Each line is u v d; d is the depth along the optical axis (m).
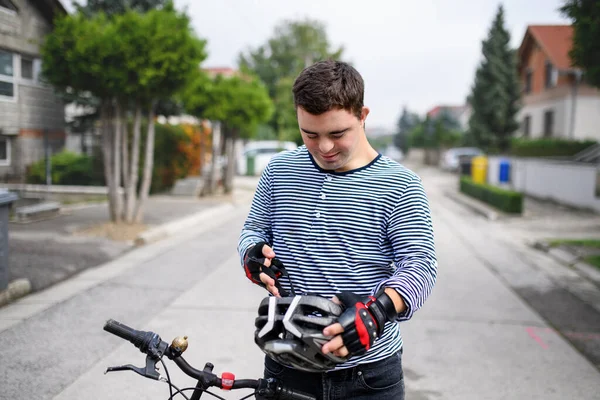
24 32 14.81
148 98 9.34
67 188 14.46
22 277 6.04
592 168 14.66
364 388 1.83
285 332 1.61
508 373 4.08
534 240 9.96
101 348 4.34
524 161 19.81
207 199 15.88
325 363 1.56
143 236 9.05
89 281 6.39
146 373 1.80
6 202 5.22
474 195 17.67
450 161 32.41
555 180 16.92
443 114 64.25
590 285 6.83
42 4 15.23
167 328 4.88
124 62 8.52
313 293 1.83
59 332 4.65
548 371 4.12
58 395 3.55
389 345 1.86
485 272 7.38
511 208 13.78
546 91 27.41
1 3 14.23
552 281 7.00
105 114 9.54
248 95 15.49
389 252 1.82
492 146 30.08
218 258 7.91
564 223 12.56
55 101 16.22
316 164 1.88
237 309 5.46
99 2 15.95
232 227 11.14
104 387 3.69
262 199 2.01
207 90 15.19
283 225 1.89
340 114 1.65
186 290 6.14
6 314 5.06
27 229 9.10
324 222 1.81
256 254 1.83
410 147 50.88
